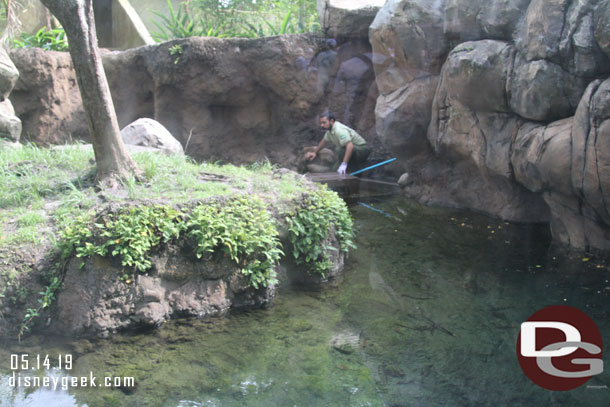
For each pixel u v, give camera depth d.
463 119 6.94
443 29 6.82
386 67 7.71
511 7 6.00
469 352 3.84
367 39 8.80
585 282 5.05
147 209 4.46
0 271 4.14
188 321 4.36
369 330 4.21
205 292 4.52
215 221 4.53
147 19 12.65
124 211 4.42
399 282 5.19
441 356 3.79
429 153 7.98
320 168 8.45
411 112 7.59
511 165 6.43
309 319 4.43
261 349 3.91
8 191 5.11
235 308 4.63
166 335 4.11
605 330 4.11
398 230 6.79
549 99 5.65
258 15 11.70
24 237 4.32
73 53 4.76
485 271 5.41
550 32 5.45
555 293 4.82
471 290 4.95
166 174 5.46
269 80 9.91
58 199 5.03
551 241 6.27
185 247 4.52
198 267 4.54
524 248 6.06
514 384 3.41
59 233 4.37
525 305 4.60
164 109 10.66
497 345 3.93
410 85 7.51
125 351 3.86
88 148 6.74
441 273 5.39
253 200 5.01
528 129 6.05
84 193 5.02
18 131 8.02
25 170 5.61
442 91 7.16
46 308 4.14
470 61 6.25
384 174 8.48
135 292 4.23
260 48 9.84
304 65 9.48
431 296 4.86
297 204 5.33
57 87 10.51
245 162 10.37
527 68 5.77
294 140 9.98
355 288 5.08
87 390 3.33
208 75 10.19
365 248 6.16
